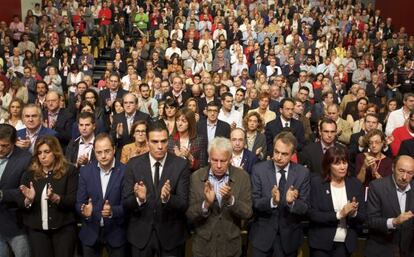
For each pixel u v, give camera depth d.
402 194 3.30
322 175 3.41
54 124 5.41
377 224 3.24
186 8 14.88
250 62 11.94
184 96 7.77
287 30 13.55
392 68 11.56
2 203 3.36
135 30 13.91
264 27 13.91
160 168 3.30
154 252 3.33
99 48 12.78
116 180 3.33
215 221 3.23
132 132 4.44
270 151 5.36
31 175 3.36
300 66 11.44
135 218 3.29
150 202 3.23
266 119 6.30
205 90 7.16
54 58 11.10
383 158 4.20
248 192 3.27
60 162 3.35
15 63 10.69
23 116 4.38
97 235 3.32
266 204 3.29
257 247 3.37
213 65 11.32
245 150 4.34
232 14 14.05
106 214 3.14
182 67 10.91
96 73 12.18
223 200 3.18
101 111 5.85
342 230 3.35
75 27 13.26
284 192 3.35
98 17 13.93
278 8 15.22
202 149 4.48
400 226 3.22
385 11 16.12
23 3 13.91
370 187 3.38
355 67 11.85
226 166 3.14
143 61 11.23
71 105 6.93
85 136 4.41
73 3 14.33
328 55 12.40
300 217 3.38
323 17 14.75
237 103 6.91
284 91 9.09
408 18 14.91
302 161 4.40
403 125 5.41
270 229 3.35
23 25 12.93
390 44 13.56
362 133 5.25
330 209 3.31
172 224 3.28
